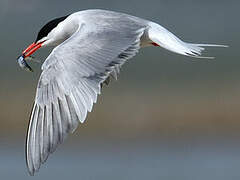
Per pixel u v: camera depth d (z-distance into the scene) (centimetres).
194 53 905
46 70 773
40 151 748
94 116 1825
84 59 781
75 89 761
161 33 908
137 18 905
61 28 941
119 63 796
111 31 834
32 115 760
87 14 899
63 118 753
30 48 977
